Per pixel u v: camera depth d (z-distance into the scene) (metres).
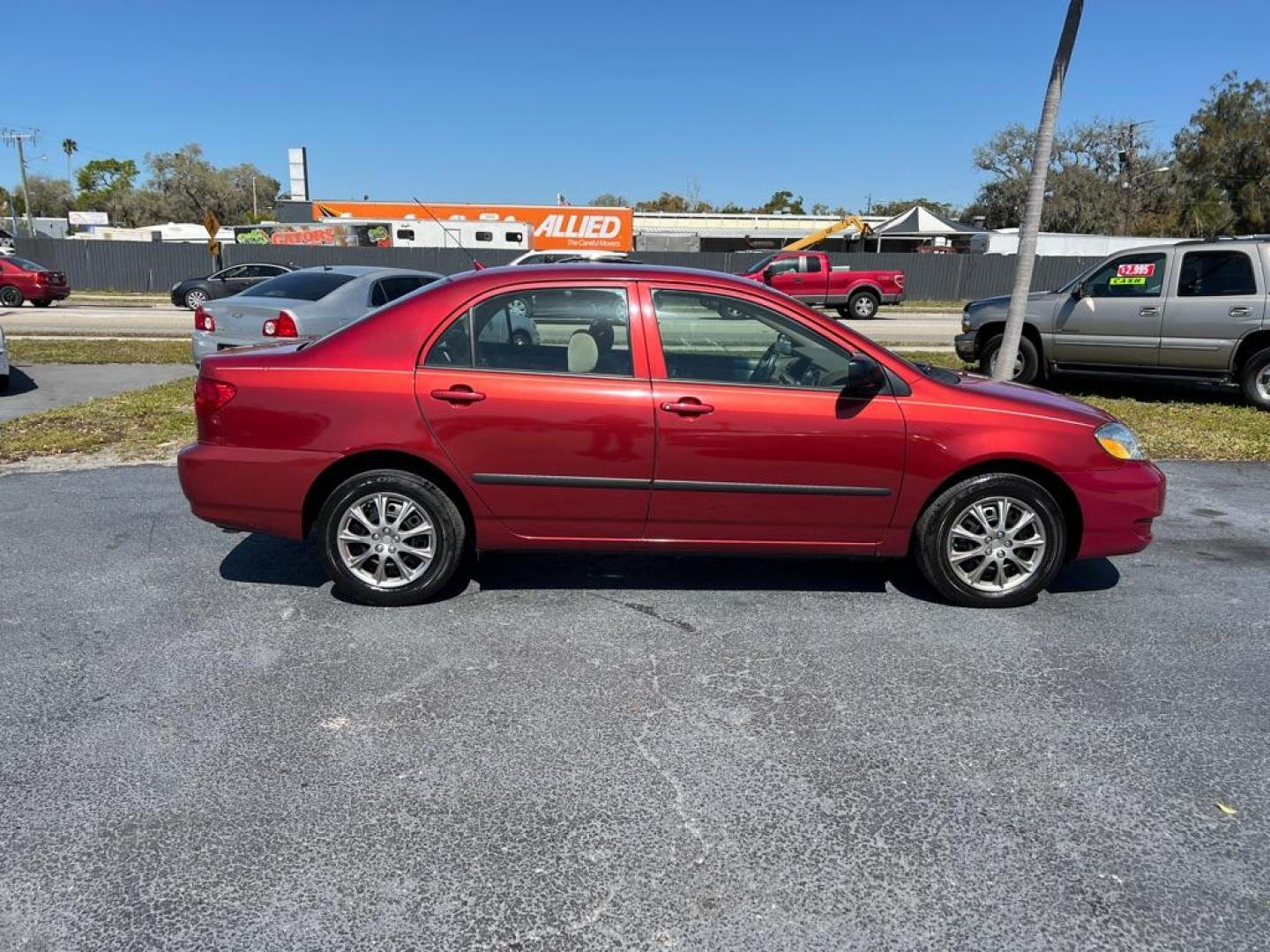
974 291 36.69
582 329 4.31
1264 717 3.54
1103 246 44.97
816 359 4.39
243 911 2.45
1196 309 10.27
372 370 4.27
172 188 85.25
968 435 4.33
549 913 2.46
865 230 40.06
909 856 2.70
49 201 107.88
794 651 4.07
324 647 4.04
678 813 2.90
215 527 5.72
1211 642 4.22
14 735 3.28
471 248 37.19
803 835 2.79
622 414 4.23
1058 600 4.72
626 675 3.82
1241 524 6.17
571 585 4.82
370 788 3.00
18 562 5.05
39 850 2.67
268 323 9.43
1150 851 2.74
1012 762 3.21
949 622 4.41
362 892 2.52
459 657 3.97
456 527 4.40
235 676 3.76
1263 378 10.09
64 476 6.96
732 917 2.45
